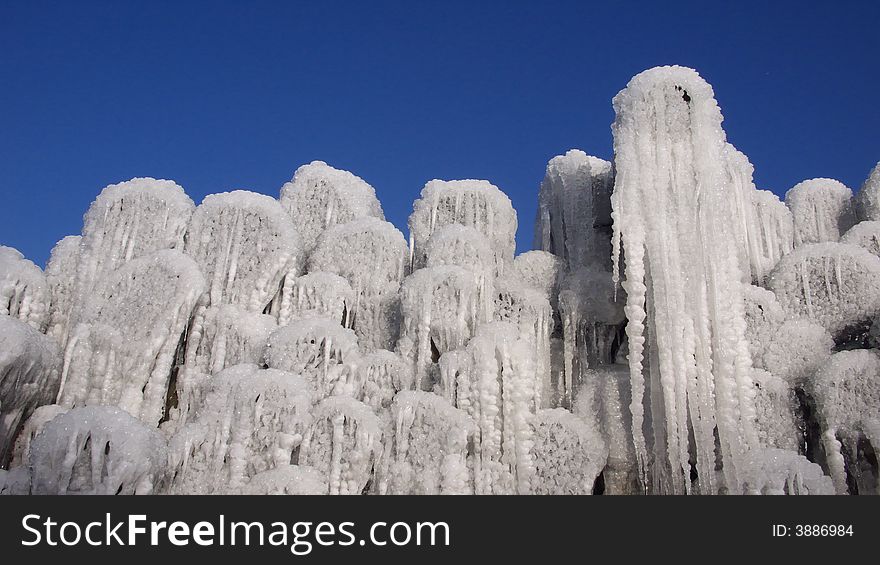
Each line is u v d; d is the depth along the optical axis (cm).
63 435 866
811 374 1155
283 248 1352
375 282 1424
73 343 1174
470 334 1257
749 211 1502
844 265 1265
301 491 933
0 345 993
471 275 1286
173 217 1398
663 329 1127
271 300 1362
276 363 1130
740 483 996
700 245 1180
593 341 1338
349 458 1014
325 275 1362
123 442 881
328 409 1042
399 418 1064
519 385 1091
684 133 1259
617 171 1262
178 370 1257
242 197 1395
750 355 1205
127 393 1163
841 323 1236
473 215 1527
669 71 1290
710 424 1069
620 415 1161
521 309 1331
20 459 1035
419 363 1217
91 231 1378
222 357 1231
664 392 1089
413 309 1268
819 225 1666
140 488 890
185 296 1228
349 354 1159
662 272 1154
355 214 1598
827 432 1057
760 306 1239
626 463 1129
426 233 1540
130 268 1265
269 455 997
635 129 1272
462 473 1026
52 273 1419
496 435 1076
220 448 1009
